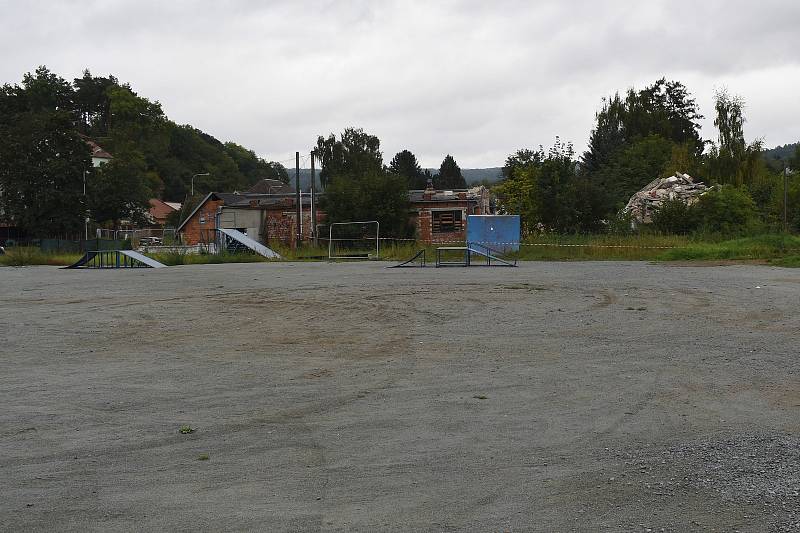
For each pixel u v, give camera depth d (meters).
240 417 6.50
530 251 34.72
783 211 46.09
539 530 4.04
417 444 5.66
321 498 4.56
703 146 96.88
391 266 29.77
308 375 8.26
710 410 6.57
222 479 4.93
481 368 8.48
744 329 10.87
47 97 123.00
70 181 62.31
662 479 4.82
